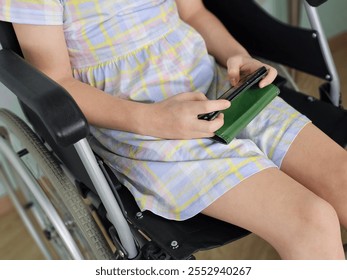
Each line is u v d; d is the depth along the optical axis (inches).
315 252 24.2
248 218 25.7
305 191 25.5
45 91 21.6
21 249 48.2
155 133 27.5
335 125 32.0
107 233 32.4
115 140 29.8
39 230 49.4
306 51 34.6
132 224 28.8
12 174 42.4
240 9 36.3
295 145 28.9
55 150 32.4
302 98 34.6
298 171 28.8
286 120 29.7
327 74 34.7
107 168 29.9
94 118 28.7
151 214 28.0
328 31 65.1
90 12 28.9
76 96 28.8
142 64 30.3
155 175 27.3
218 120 26.0
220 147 27.4
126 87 29.7
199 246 25.9
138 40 30.3
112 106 28.0
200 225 27.2
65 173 32.0
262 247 43.8
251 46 38.1
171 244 26.1
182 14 36.0
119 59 30.3
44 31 27.8
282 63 37.1
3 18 27.4
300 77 60.9
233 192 25.9
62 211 37.2
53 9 27.6
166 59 30.6
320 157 28.3
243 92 28.3
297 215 24.7
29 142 31.5
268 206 25.3
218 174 26.3
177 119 26.2
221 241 26.2
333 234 24.6
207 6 38.3
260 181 26.0
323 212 24.6
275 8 57.5
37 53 28.4
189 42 32.2
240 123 26.9
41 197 31.8
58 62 29.0
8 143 33.0
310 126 29.5
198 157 27.1
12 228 50.7
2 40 29.8
